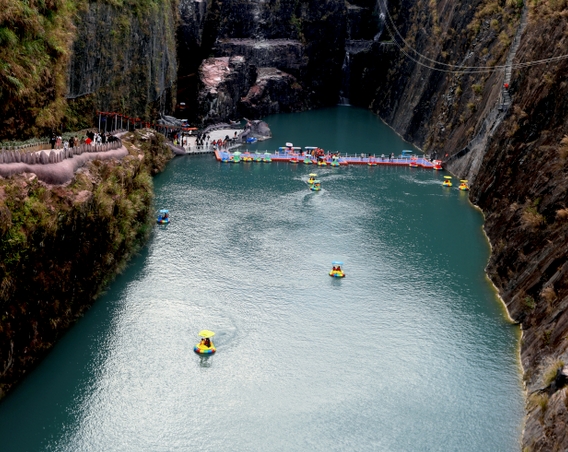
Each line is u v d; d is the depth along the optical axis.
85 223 48.16
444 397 42.44
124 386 42.78
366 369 45.41
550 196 52.25
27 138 59.22
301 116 151.25
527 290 50.22
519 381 43.84
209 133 122.69
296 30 159.50
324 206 78.69
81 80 76.94
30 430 38.62
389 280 58.47
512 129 69.56
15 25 57.59
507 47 89.19
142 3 97.12
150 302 53.03
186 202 78.81
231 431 39.16
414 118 122.62
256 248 64.69
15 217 39.16
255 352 47.09
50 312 44.41
